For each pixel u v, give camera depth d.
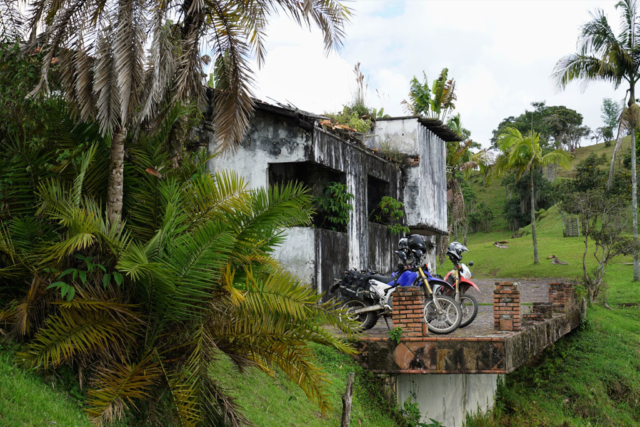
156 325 5.75
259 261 6.57
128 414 5.54
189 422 5.30
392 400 9.82
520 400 14.81
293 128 12.63
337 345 6.19
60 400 5.06
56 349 5.11
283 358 6.06
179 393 5.36
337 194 13.77
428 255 22.98
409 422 9.73
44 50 6.47
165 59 6.48
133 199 6.60
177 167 7.24
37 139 6.21
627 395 15.45
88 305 5.38
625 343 18.42
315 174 14.92
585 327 18.72
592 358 16.80
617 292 27.12
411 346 9.15
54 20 6.36
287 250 12.49
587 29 26.66
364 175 15.50
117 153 6.30
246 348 6.11
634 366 16.75
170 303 5.57
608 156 89.44
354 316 10.58
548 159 37.47
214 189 6.52
